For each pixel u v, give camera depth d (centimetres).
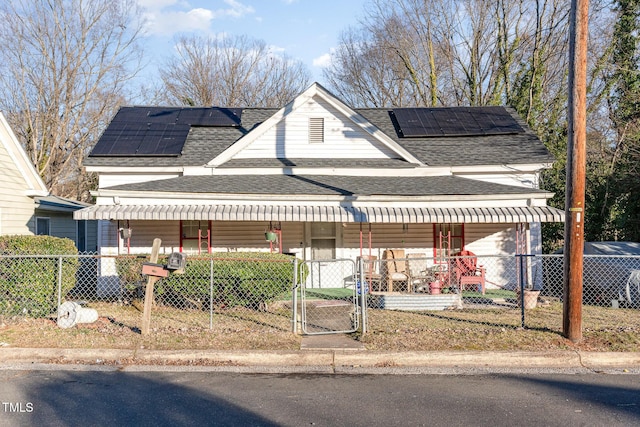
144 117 1820
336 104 1594
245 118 1864
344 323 976
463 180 1514
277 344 812
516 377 692
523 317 916
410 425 514
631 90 2141
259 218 1289
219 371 721
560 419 531
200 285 1089
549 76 2730
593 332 877
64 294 1085
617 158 2036
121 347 795
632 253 1321
